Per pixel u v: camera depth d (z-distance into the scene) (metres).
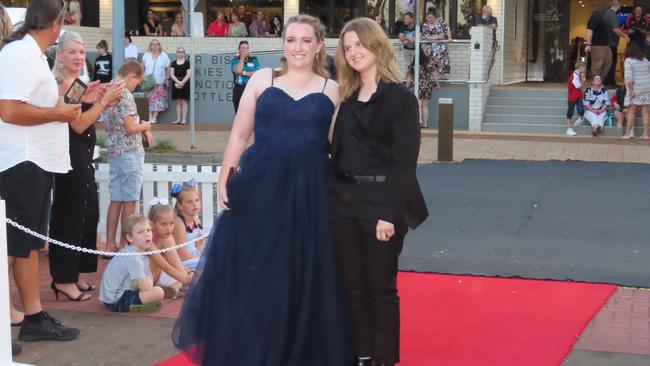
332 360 4.57
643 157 14.58
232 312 4.52
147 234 6.03
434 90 19.36
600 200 10.52
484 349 5.18
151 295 5.99
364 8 22.17
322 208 4.59
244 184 4.55
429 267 7.20
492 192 11.08
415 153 4.43
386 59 4.50
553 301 6.21
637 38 19.86
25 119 5.10
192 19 15.58
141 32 23.59
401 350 5.14
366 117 4.48
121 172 7.34
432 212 9.74
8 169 5.19
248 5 23.38
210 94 20.50
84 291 6.55
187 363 5.02
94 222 6.50
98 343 5.38
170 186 7.86
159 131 18.59
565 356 5.10
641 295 6.46
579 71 18.16
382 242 4.52
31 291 5.36
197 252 6.81
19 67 5.03
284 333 4.50
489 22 19.83
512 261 7.46
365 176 4.49
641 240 8.37
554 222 9.21
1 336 4.55
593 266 7.30
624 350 5.21
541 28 23.06
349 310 4.63
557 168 13.20
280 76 4.69
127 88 7.25
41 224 5.34
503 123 19.30
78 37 6.04
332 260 4.59
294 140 4.55
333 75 4.99
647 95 17.28
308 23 4.62
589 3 22.94
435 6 21.36
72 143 6.08
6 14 5.24
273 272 4.50
